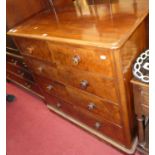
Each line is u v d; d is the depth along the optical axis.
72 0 1.58
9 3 1.49
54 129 1.74
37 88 1.98
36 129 1.81
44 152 1.58
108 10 1.21
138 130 1.24
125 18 1.04
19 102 2.22
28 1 1.58
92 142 1.52
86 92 1.24
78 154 1.47
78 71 1.15
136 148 1.35
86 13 1.28
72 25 1.17
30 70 1.70
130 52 0.99
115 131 1.30
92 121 1.45
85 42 0.94
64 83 1.38
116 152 1.40
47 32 1.18
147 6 1.10
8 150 1.69
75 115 1.60
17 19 1.57
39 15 1.59
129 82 1.05
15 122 1.96
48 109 1.98
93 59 0.99
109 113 1.21
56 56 1.22
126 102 1.07
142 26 1.04
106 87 1.07
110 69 0.96
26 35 1.27
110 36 0.92
